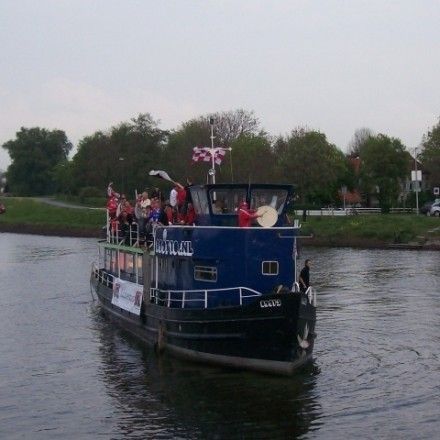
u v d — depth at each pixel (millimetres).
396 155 113500
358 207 120875
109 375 29812
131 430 23625
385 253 79062
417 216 98188
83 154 156000
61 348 35031
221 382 28094
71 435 23344
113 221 43938
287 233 30672
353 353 32938
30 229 128625
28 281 61219
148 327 34406
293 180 101812
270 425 23750
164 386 27938
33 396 27422
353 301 47219
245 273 30406
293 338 27859
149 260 34844
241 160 102312
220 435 22984
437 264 67125
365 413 24750
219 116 125000
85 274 65562
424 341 35344
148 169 130250
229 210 31859
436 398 26297
